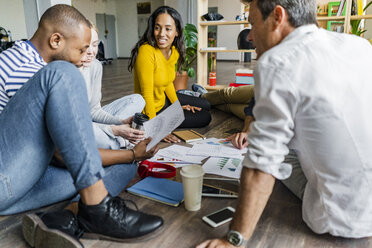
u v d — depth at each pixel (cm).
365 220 96
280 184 151
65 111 92
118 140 169
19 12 1016
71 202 124
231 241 90
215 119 290
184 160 170
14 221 119
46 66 95
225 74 710
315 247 104
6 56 107
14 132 97
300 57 77
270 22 87
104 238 106
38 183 117
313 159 91
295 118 83
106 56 1435
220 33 1165
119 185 133
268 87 78
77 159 94
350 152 84
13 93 107
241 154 177
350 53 82
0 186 99
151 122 162
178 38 242
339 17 324
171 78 251
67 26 109
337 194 93
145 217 108
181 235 110
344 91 79
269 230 113
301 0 83
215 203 132
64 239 93
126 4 1417
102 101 402
